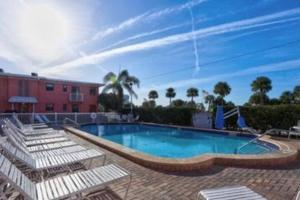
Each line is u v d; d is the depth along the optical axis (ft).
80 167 14.96
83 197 10.18
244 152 34.37
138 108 83.66
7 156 13.29
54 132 29.25
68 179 10.27
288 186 13.89
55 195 8.61
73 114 64.44
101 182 9.99
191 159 18.19
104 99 102.58
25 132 28.19
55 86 88.89
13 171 9.03
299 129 38.55
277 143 29.40
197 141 45.16
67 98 91.66
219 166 18.35
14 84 79.05
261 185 14.03
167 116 71.10
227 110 54.13
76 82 92.07
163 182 14.30
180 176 15.60
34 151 16.72
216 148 38.40
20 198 9.60
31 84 82.69
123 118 78.18
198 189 13.19
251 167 18.11
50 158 14.25
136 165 18.33
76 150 17.33
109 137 50.37
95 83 97.60
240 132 44.14
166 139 47.67
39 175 12.86
